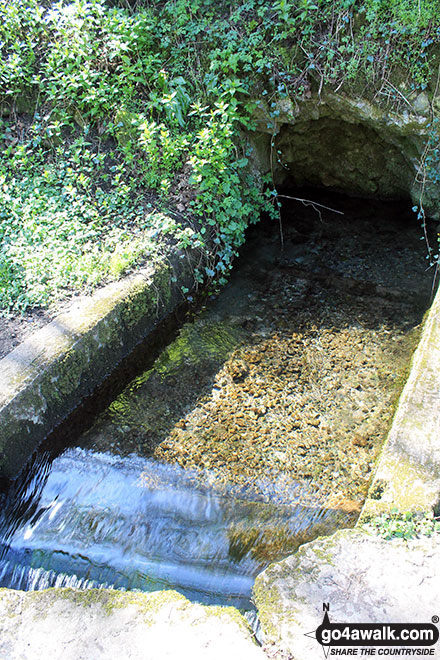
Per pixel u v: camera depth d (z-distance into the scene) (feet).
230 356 15.72
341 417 13.88
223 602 10.56
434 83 16.76
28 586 11.34
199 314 17.11
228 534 11.62
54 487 13.07
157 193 17.71
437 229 19.36
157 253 16.28
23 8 19.27
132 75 18.28
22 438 12.99
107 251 16.24
